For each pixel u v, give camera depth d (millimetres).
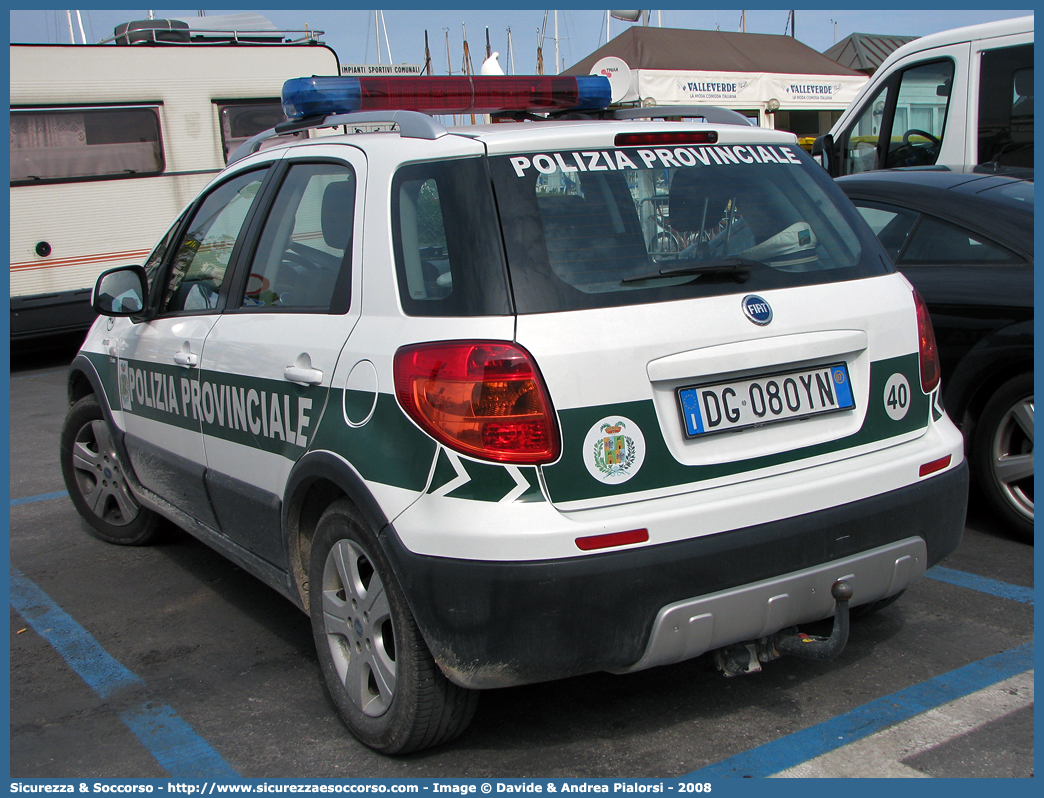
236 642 3691
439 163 2680
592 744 2820
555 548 2344
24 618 4031
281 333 3109
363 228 2857
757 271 2738
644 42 20000
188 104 11820
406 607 2559
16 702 3299
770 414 2631
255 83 12203
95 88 11250
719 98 19797
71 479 5012
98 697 3305
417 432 2477
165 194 11797
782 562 2531
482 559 2359
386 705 2725
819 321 2723
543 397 2381
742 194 2885
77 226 11305
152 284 4223
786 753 2730
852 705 2965
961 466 2949
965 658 3227
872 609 3488
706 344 2539
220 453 3520
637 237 2645
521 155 2646
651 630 2422
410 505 2490
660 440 2482
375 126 3164
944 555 2906
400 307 2643
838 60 30094
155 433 4117
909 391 2904
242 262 3539
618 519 2396
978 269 4316
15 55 10812
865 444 2787
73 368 4941
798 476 2635
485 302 2463
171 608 4062
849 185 5070
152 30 11781
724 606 2471
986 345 4191
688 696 3066
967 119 7246
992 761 2654
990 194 4543
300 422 2953
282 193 3410
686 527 2439
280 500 3119
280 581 3238
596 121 3014
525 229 2535
